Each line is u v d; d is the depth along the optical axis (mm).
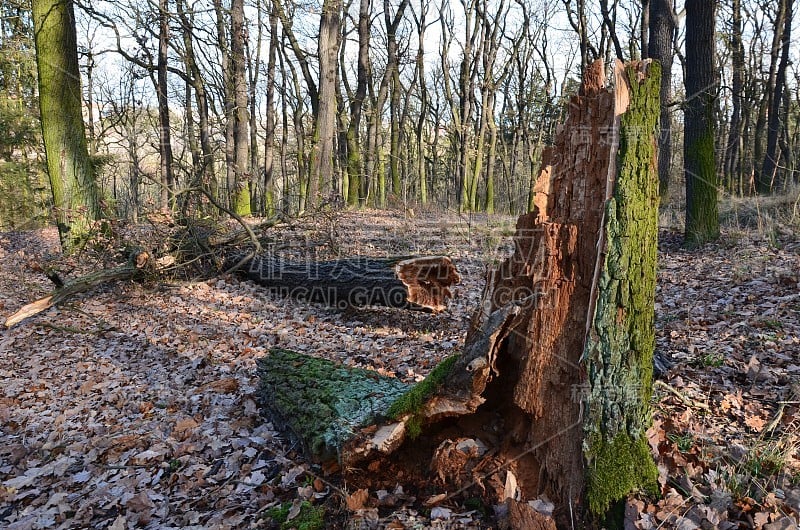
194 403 4477
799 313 4969
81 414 4504
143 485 3357
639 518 2328
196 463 3520
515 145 28531
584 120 2645
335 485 2930
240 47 15523
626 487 2418
